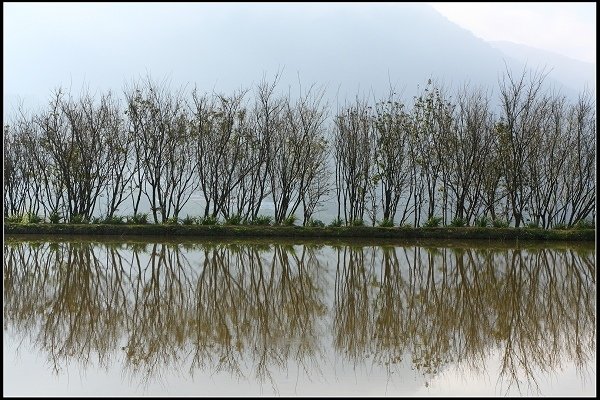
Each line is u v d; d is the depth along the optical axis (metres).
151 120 40.97
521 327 14.59
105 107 43.59
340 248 31.55
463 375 10.91
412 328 14.43
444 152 39.97
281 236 36.06
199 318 15.34
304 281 21.25
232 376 10.67
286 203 40.75
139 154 40.44
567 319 15.45
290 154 41.03
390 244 33.41
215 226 36.69
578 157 39.22
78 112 41.72
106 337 13.42
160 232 36.25
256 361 11.60
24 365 11.34
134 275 22.14
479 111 40.91
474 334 13.90
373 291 19.44
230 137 41.50
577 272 23.42
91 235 35.97
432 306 17.06
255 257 27.69
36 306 16.72
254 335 13.64
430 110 40.50
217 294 18.66
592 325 14.82
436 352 12.38
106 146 40.81
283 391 9.90
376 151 40.78
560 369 11.33
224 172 40.91
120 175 40.00
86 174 39.78
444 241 34.69
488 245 32.91
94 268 23.77
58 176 40.22
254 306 16.91
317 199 42.59
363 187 41.09
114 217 38.72
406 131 40.59
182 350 12.39
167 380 10.45
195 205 55.00
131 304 17.05
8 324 14.62
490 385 10.40
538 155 39.69
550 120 40.75
